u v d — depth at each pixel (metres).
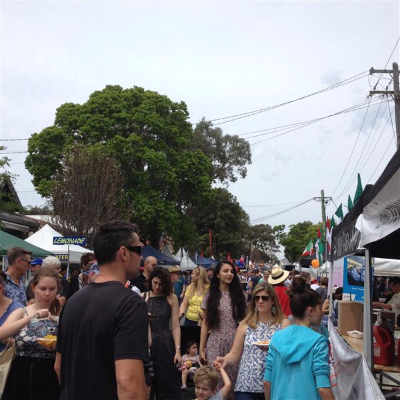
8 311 5.27
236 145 48.81
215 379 5.10
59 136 34.47
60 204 27.16
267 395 4.44
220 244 60.59
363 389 5.30
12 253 7.41
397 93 20.66
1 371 4.71
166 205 35.22
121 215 28.86
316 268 26.44
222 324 6.33
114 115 33.88
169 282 6.91
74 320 3.08
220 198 60.53
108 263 3.22
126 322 2.92
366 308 6.57
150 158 33.66
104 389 2.90
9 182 20.48
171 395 6.62
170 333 6.79
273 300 5.46
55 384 4.79
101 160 28.11
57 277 5.17
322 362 4.14
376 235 5.47
